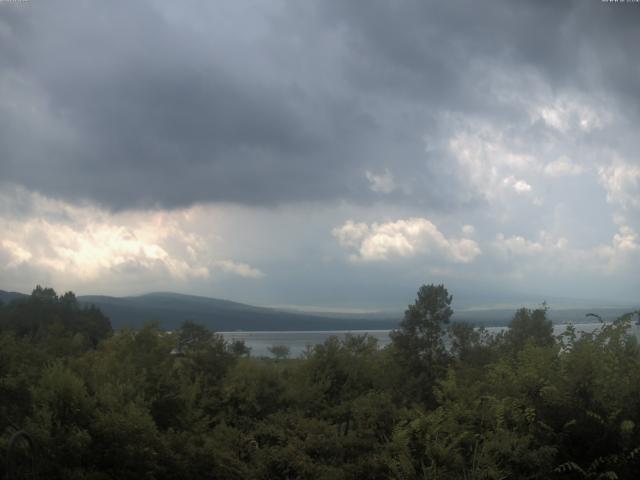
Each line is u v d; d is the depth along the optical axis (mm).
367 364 14742
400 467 7883
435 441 7707
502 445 7176
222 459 9688
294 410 12656
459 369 13227
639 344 8273
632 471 7195
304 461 8844
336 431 9703
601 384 7371
